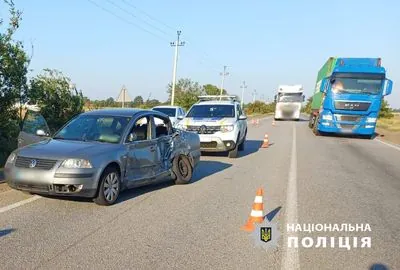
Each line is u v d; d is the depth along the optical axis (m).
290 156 13.20
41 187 5.64
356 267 4.13
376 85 20.67
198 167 10.49
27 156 5.82
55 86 14.43
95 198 5.97
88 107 19.88
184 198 6.83
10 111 10.51
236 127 12.20
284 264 4.12
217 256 4.26
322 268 4.07
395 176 9.95
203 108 13.30
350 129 21.16
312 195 7.42
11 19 10.17
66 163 5.63
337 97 21.03
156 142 7.33
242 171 9.95
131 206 6.13
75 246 4.38
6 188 6.79
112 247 4.39
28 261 3.92
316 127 23.62
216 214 5.89
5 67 10.02
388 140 22.44
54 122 14.34
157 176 7.34
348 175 9.82
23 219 5.25
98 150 6.05
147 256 4.18
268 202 6.77
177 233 4.96
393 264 4.24
